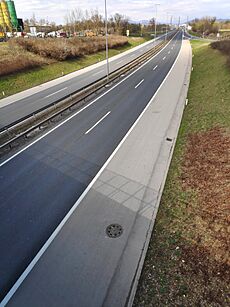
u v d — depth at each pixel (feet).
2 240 29.40
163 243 28.40
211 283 23.45
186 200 34.83
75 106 75.82
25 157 47.62
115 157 46.85
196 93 83.15
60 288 23.88
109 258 26.78
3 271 25.71
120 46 232.12
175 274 24.58
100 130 58.59
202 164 42.37
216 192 35.22
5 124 66.28
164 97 82.28
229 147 45.21
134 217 32.45
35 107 79.15
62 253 27.48
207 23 388.37
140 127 59.82
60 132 58.23
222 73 89.56
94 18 316.40
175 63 143.33
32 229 30.83
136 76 113.29
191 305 21.77
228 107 61.77
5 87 100.58
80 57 165.99
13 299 23.03
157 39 331.36
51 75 125.59
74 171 42.75
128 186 38.68
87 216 32.65
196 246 27.50
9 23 201.57
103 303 22.49
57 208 34.17
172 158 46.42
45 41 156.87
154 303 22.15
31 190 38.06
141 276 24.62
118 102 78.38
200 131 54.75
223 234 28.55
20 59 121.29
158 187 38.42
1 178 41.19
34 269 25.80
